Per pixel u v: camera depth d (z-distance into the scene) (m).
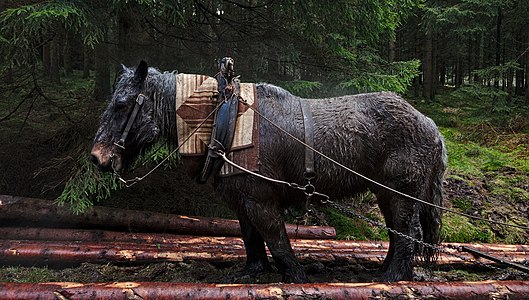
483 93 10.97
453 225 5.77
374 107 3.26
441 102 15.24
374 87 5.72
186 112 3.10
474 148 8.90
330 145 3.15
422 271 4.23
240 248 4.43
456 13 12.20
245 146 3.01
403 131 3.21
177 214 5.38
